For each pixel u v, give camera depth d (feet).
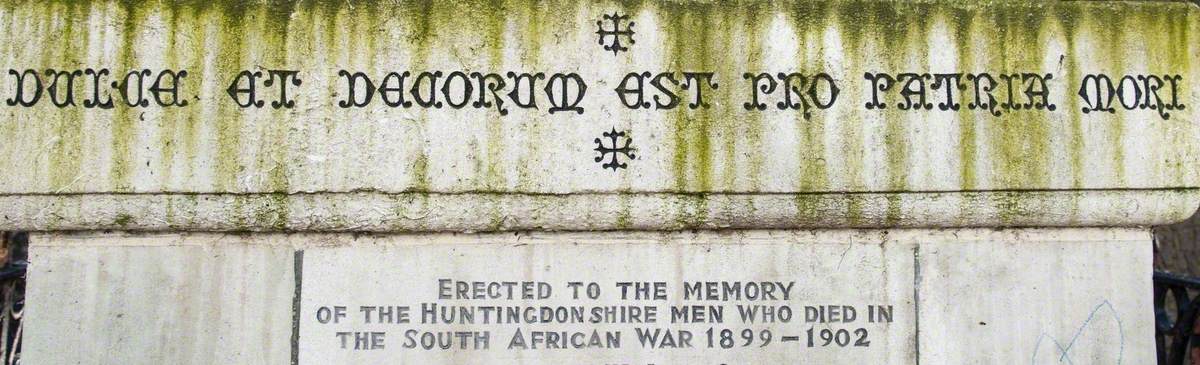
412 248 9.45
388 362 9.35
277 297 9.32
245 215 9.16
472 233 9.50
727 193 9.46
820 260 9.77
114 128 9.04
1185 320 11.25
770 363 9.64
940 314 9.83
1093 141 9.80
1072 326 9.91
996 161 9.70
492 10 9.33
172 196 9.07
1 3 8.98
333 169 9.20
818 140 9.56
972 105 9.70
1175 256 19.61
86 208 9.04
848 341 9.73
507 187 9.31
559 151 9.36
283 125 9.17
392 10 9.25
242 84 9.14
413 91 9.25
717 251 9.68
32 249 9.20
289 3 9.18
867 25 9.63
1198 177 9.89
